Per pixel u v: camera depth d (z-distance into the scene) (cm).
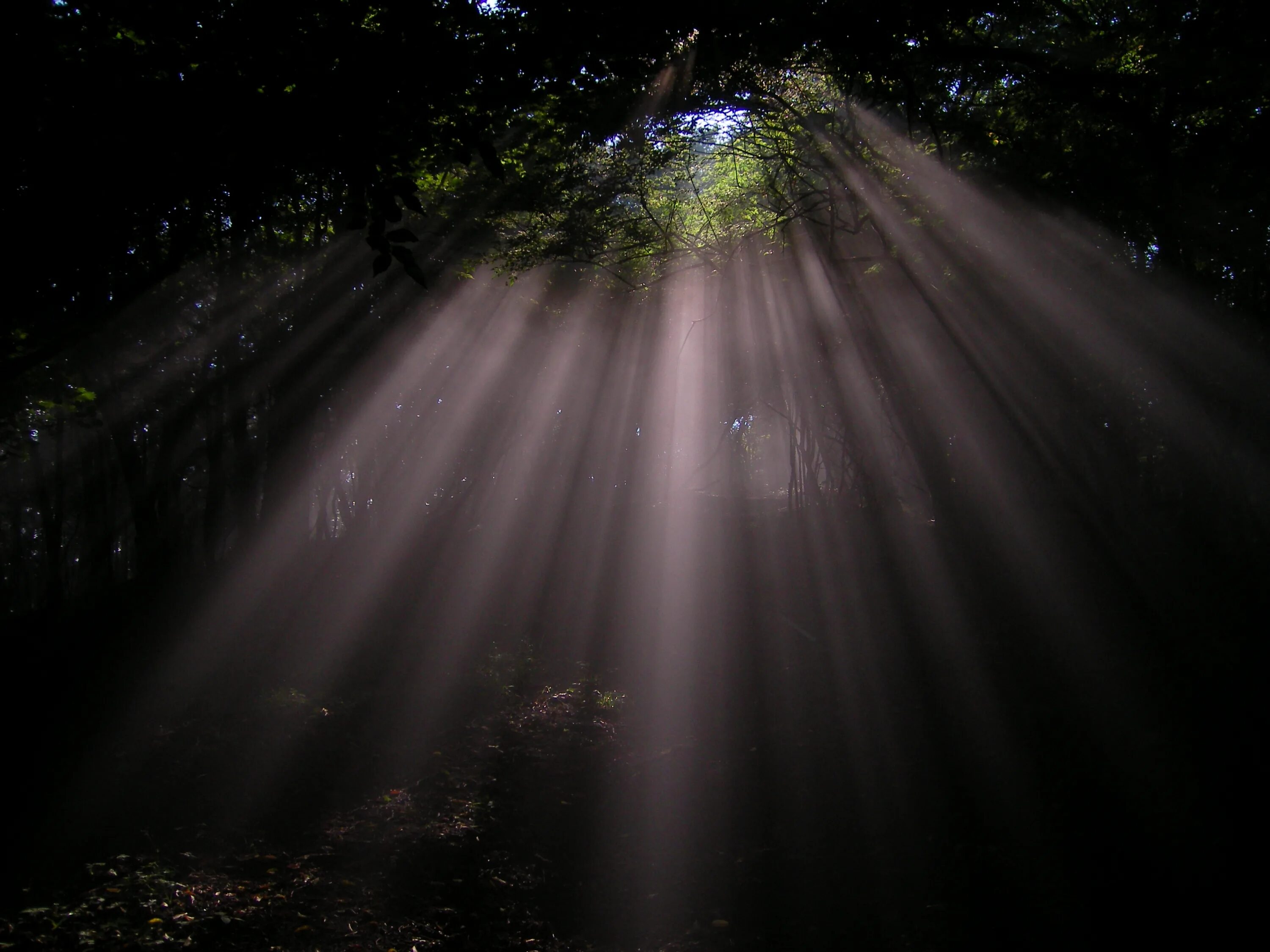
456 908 646
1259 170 952
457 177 1262
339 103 557
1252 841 657
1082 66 1027
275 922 597
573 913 682
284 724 1026
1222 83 917
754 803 875
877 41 813
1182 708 926
